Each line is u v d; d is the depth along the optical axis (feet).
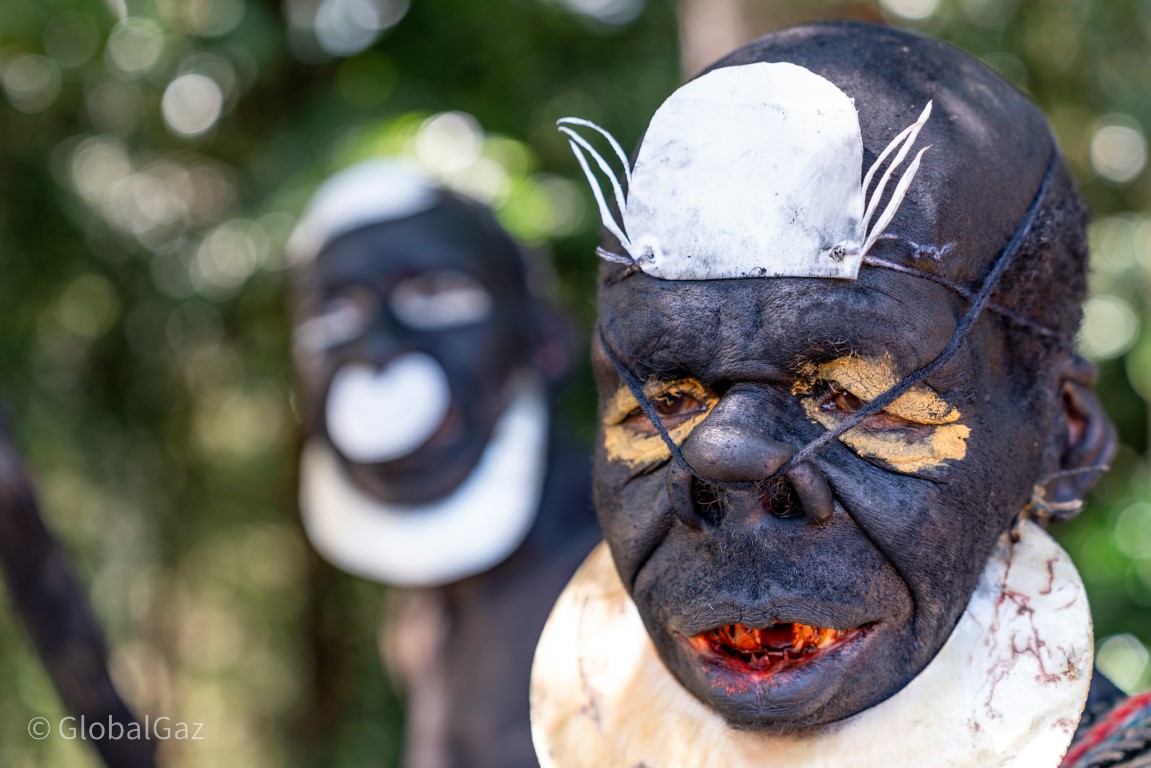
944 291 5.46
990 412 5.64
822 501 5.33
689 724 6.13
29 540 7.63
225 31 16.21
